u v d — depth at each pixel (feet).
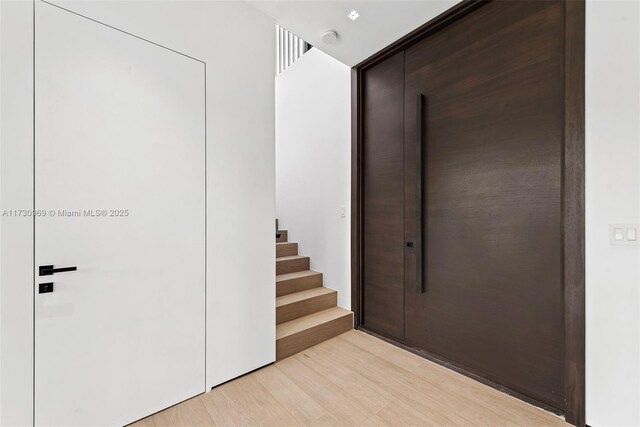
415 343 8.04
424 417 5.46
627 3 4.64
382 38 7.96
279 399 5.96
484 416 5.47
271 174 7.27
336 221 10.44
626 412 4.70
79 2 4.64
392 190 8.70
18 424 4.25
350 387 6.37
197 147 5.97
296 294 9.95
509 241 6.18
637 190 4.60
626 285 4.69
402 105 8.38
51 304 4.47
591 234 4.99
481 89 6.60
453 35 7.13
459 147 7.03
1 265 4.10
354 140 9.61
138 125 5.23
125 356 5.16
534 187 5.79
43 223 4.39
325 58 10.82
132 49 5.15
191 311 5.93
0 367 4.12
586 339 5.06
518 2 5.98
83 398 4.76
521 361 6.01
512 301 6.14
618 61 4.73
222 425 5.24
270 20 7.17
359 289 9.59
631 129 4.64
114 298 5.03
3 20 4.06
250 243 6.86
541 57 5.66
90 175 4.77
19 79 4.19
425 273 7.80
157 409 5.51
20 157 4.21
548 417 5.40
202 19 6.00
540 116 5.69
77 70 4.63
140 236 5.28
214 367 6.28
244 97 6.70
